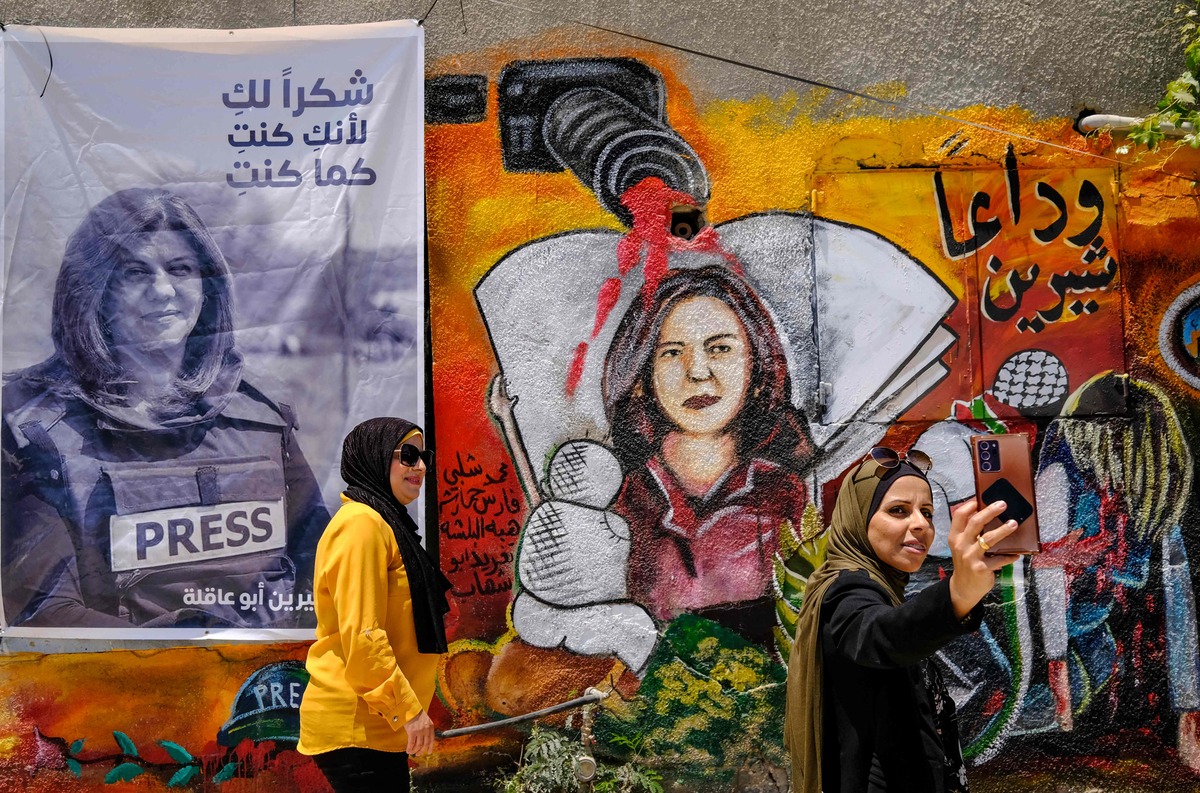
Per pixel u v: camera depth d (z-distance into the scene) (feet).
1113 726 14.56
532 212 14.73
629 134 14.74
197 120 14.40
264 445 14.39
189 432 14.43
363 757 10.75
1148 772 14.55
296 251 14.37
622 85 14.73
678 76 14.73
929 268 14.74
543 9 14.74
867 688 8.93
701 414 14.70
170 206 14.43
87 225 14.46
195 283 14.43
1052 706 14.57
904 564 9.48
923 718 8.91
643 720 14.57
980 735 14.57
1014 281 14.74
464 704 14.57
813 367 14.71
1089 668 14.58
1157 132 14.12
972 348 14.71
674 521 14.65
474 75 14.74
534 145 14.73
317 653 11.09
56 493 14.43
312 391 14.37
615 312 14.73
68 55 14.40
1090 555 14.65
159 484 14.42
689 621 14.62
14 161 14.44
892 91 14.73
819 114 14.74
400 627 10.98
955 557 7.82
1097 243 14.76
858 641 8.59
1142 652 14.61
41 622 14.44
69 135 14.43
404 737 10.86
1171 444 14.71
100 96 14.40
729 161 14.74
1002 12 14.71
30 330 14.48
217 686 14.58
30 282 14.48
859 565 9.56
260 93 14.38
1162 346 14.75
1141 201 14.76
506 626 14.60
